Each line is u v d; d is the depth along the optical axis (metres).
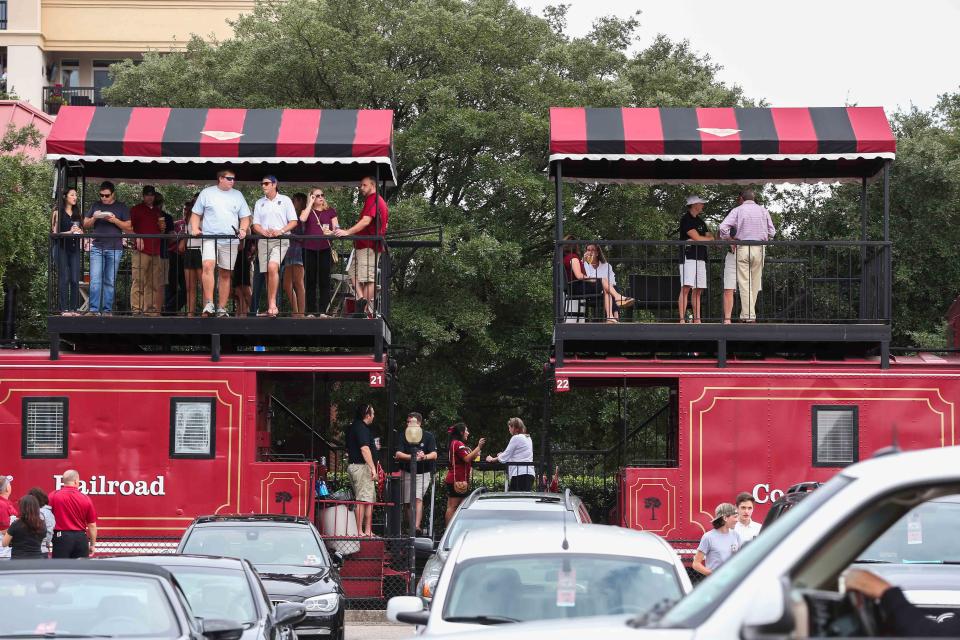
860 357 65.12
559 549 27.22
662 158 60.34
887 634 14.56
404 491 68.12
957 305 71.00
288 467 60.06
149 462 59.91
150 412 60.19
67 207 62.84
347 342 67.19
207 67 106.94
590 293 68.00
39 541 51.06
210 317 60.75
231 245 61.00
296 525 50.25
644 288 70.38
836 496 13.42
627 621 14.98
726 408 60.06
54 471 59.75
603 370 60.75
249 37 112.12
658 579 26.41
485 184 99.62
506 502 49.06
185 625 26.27
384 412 98.31
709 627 13.21
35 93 177.88
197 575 36.47
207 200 60.91
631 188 97.75
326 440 78.50
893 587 14.95
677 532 59.47
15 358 60.25
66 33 180.38
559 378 60.84
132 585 27.09
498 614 25.70
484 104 102.50
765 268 90.50
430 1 102.81
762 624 12.66
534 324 97.25
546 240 103.12
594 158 60.47
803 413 59.97
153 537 59.53
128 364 60.28
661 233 99.38
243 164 68.56
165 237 59.91
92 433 59.97
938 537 34.78
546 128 95.31
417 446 66.75
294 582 45.56
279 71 98.19
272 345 69.44
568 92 102.38
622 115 61.78
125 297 69.62
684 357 66.75
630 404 98.50
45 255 96.50
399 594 62.56
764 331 60.91
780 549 13.33
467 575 26.72
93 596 26.59
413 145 93.69
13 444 59.91
